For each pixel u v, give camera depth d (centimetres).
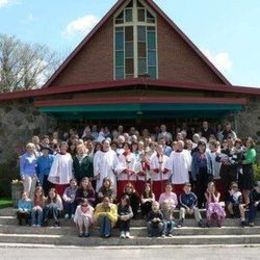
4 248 1340
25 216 1490
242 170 1520
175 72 2705
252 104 2219
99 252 1281
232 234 1440
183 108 2053
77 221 1412
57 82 2716
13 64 5569
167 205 1434
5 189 1909
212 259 1174
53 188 1520
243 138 2186
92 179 1562
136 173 1562
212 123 2206
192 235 1433
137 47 2697
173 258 1191
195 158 1565
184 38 2695
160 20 2734
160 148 1580
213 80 2691
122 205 1428
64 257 1212
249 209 1478
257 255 1221
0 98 2178
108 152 1562
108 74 2702
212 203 1478
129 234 1409
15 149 2178
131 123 2200
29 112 2195
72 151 1669
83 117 2166
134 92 2212
